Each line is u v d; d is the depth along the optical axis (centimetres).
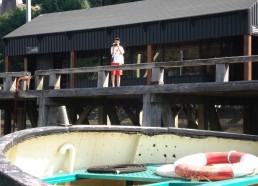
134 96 1423
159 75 1244
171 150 675
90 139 614
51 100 1477
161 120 1324
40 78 1549
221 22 1812
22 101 1720
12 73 1586
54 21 2538
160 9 2134
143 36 2011
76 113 1889
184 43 1998
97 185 595
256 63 1995
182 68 1953
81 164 616
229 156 569
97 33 2148
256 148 660
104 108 1680
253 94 1307
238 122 2523
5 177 239
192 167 505
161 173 545
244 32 1756
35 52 2372
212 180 491
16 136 445
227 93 1248
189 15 1873
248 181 480
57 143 575
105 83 1370
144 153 672
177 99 1287
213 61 1158
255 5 1777
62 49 2267
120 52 1512
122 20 2120
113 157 649
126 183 569
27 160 533
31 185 219
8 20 4962
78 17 2484
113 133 630
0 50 4750
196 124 1839
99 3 5028
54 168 579
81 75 2472
